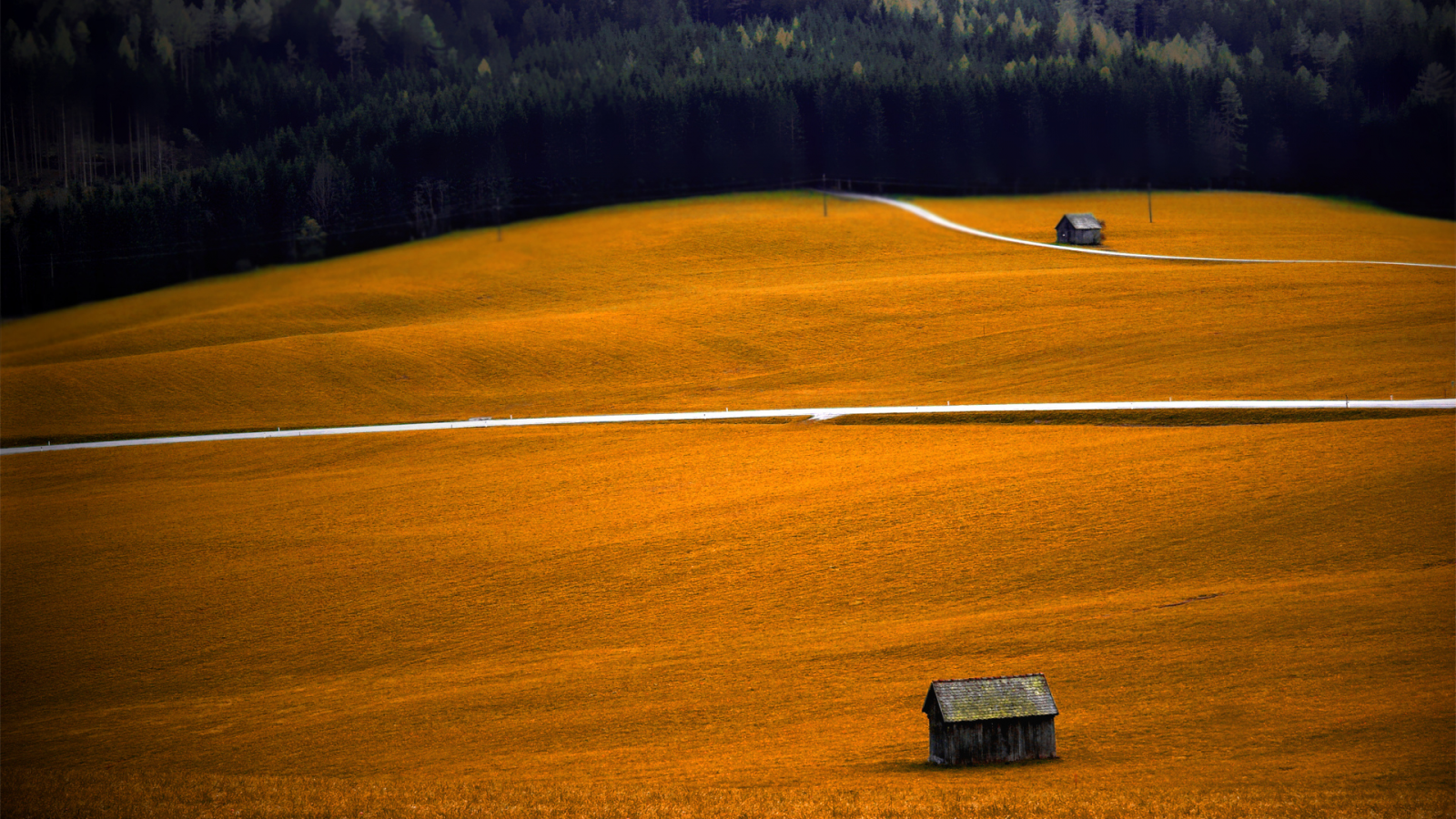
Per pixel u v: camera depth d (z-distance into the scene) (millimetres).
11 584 97500
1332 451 102000
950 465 110375
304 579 95500
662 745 64125
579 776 59875
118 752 68812
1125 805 50188
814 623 80500
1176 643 71938
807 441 123812
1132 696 65750
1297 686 65062
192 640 85562
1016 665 71000
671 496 109125
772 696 69812
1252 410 119688
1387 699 62656
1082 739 60781
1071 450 111562
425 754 65250
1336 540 84625
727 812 50844
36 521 114312
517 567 94625
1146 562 84688
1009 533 92188
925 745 61469
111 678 80188
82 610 91875
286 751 67375
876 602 82812
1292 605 75500
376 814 52562
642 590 88500
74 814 54094
